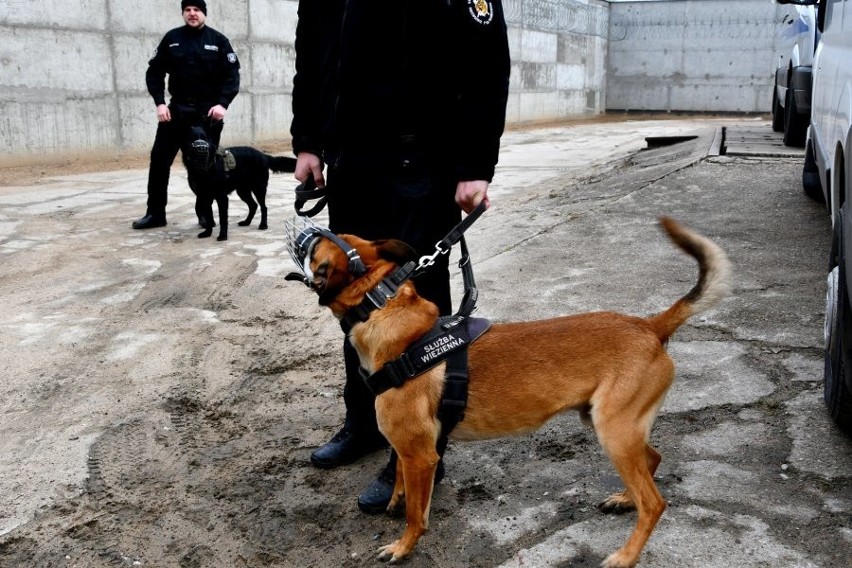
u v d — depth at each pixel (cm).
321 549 264
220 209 725
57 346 454
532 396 244
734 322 428
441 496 288
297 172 314
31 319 502
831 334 317
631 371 240
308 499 294
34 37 1227
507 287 515
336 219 292
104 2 1319
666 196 697
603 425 239
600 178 952
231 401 381
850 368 281
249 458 326
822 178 472
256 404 378
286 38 1670
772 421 326
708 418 332
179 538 272
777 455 300
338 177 285
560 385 244
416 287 287
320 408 371
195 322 497
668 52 2869
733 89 2794
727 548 246
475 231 698
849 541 246
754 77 2752
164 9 1418
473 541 260
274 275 600
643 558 244
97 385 400
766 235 576
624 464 238
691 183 726
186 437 345
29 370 419
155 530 277
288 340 462
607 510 271
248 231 778
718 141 934
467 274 271
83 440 341
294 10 1678
